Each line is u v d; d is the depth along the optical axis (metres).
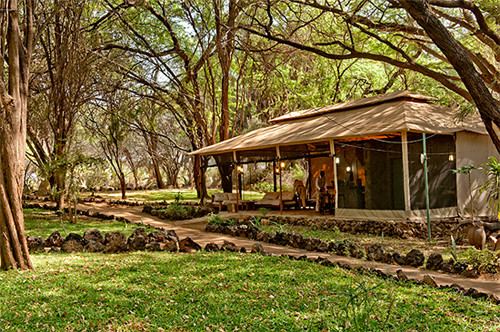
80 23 17.48
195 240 10.98
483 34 14.15
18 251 7.38
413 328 4.45
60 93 17.45
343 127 13.41
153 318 4.80
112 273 6.96
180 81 22.48
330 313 4.77
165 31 21.95
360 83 24.97
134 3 19.09
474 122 14.04
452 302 5.34
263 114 30.70
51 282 6.43
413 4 7.72
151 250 9.48
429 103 14.55
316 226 13.34
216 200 17.61
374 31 17.45
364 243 10.24
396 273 6.76
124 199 26.77
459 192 13.26
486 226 8.95
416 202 12.07
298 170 28.11
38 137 23.38
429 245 10.10
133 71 22.81
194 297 5.55
